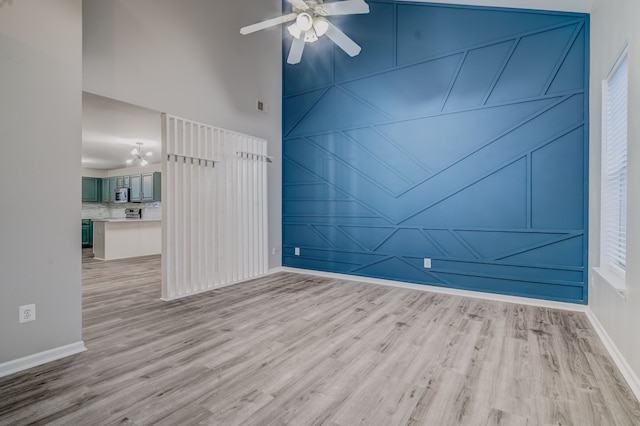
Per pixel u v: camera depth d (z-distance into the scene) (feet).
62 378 6.66
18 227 7.03
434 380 6.64
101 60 10.18
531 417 5.49
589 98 10.62
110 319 10.21
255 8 16.16
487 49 12.34
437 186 13.41
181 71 12.68
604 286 8.77
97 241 22.56
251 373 6.89
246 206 15.56
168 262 12.32
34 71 7.23
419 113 13.78
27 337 7.13
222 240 14.38
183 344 8.34
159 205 28.53
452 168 13.08
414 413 5.60
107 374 6.83
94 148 20.70
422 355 7.75
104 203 32.22
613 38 8.26
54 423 5.28
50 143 7.51
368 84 15.05
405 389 6.32
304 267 17.25
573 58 10.94
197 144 13.23
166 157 12.19
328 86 16.24
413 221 13.99
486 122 12.39
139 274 17.16
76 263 7.95
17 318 6.99
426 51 13.58
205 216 13.62
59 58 7.63
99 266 19.51
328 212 16.37
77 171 7.98
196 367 7.15
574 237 11.00
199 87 13.41
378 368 7.13
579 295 10.99
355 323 9.86
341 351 7.96
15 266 6.98
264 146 16.52
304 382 6.56
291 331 9.21
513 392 6.22
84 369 7.04
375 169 14.93
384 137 14.65
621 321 7.28
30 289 7.19
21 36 7.04
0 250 6.77
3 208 6.82
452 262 13.16
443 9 13.20
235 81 15.11
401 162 14.23
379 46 14.71
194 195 13.20
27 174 7.16
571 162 11.01
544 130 11.40
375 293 13.24
